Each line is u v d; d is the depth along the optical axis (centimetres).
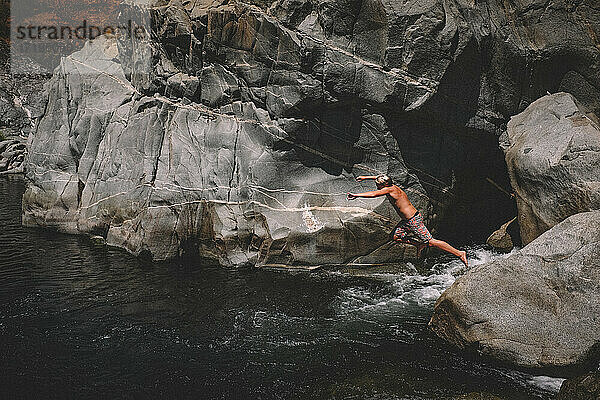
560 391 654
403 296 1016
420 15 1087
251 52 1151
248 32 1141
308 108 1123
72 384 724
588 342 717
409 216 984
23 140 2673
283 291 1036
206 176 1203
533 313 765
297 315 934
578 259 775
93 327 884
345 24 1097
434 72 1108
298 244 1147
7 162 2386
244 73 1173
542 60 1262
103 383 728
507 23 1252
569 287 762
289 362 784
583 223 838
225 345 831
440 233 1253
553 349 731
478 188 1290
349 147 1166
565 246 816
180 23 1216
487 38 1166
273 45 1120
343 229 1145
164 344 833
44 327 881
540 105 1248
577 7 1291
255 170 1170
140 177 1265
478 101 1203
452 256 1219
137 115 1331
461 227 1291
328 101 1112
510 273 805
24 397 691
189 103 1277
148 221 1198
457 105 1170
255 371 760
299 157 1173
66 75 1512
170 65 1298
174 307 962
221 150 1205
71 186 1415
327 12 1091
